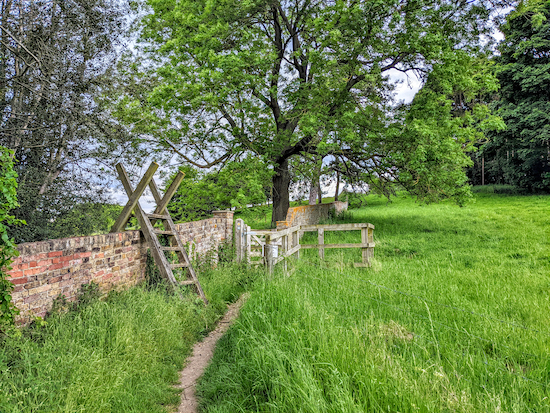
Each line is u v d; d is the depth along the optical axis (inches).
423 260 413.1
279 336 167.2
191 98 570.9
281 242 388.2
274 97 630.5
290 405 119.0
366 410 108.4
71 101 388.2
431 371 133.0
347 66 554.6
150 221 317.4
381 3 491.2
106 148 451.2
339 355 138.9
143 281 287.9
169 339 196.2
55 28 395.5
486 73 641.6
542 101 927.0
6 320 152.3
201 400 144.3
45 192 391.2
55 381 130.3
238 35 593.3
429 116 539.8
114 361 155.9
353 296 244.4
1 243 170.1
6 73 369.7
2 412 109.9
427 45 522.9
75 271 209.9
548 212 676.1
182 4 597.0
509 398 122.3
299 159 775.1
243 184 591.8
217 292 306.3
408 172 577.3
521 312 222.2
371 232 411.2
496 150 1071.0
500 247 470.6
